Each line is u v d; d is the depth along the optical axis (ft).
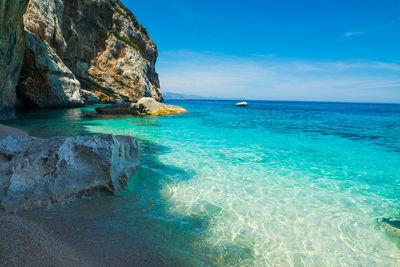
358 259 9.95
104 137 15.55
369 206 14.80
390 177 20.27
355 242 11.10
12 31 40.65
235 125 53.67
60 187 12.81
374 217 13.44
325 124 62.13
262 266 9.32
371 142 36.17
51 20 77.97
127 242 10.00
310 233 11.72
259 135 40.27
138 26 146.30
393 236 11.65
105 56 112.57
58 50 83.41
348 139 38.68
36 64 66.39
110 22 117.19
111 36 115.24
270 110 134.92
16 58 45.68
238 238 11.04
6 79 42.96
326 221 12.90
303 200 15.42
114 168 15.33
